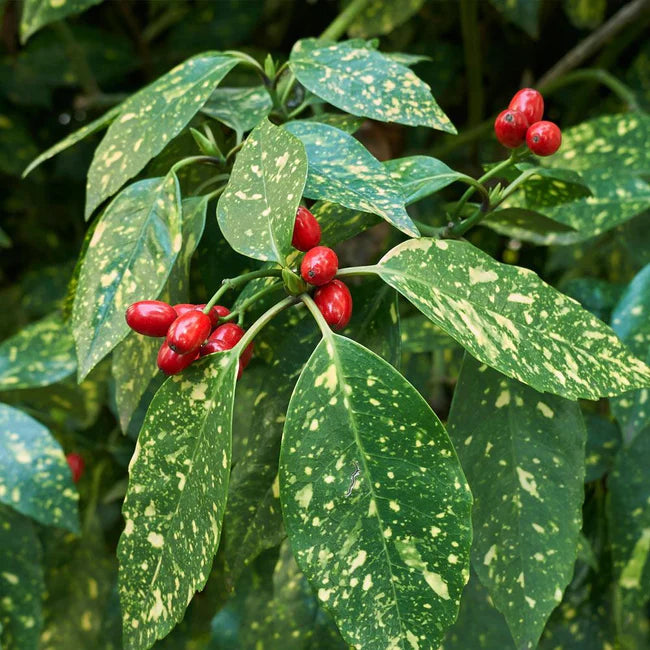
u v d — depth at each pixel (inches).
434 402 39.0
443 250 27.2
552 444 28.8
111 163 29.3
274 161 27.2
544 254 43.9
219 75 29.5
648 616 36.1
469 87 47.6
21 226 55.8
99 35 51.5
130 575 26.9
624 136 33.8
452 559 25.8
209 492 26.4
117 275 28.1
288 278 26.7
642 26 46.9
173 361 26.8
